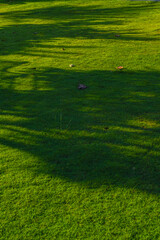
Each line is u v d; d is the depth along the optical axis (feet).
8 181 9.04
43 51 24.75
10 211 7.89
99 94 15.44
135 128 11.90
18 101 14.93
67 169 9.52
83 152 10.39
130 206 7.92
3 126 12.42
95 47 25.11
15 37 31.14
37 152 10.50
